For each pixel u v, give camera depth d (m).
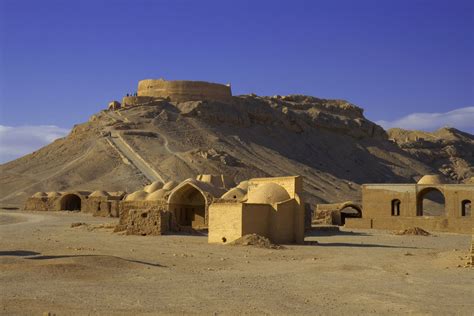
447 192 61.16
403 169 162.00
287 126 159.12
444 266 25.88
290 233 38.75
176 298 17.03
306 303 17.00
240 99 160.62
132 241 37.00
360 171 153.62
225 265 26.03
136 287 18.59
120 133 129.62
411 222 59.94
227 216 37.09
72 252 28.00
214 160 117.06
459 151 187.38
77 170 112.50
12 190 106.06
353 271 24.16
